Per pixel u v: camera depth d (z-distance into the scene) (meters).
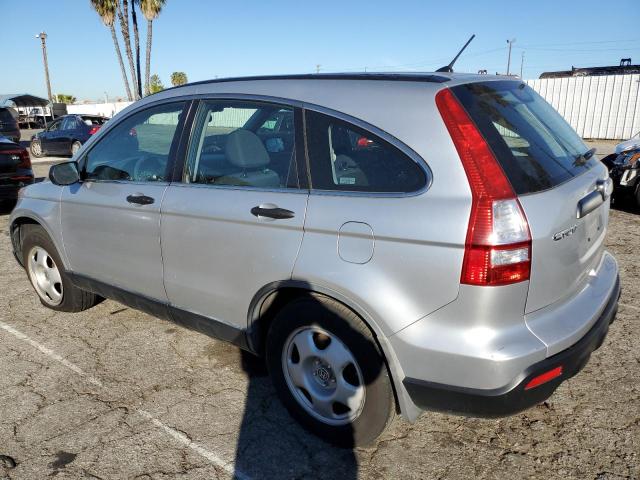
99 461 2.67
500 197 2.13
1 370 3.55
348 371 2.57
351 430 2.62
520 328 2.21
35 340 3.99
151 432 2.89
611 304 2.67
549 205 2.24
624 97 20.05
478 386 2.19
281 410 3.09
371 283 2.33
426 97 2.36
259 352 2.95
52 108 39.69
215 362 3.64
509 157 2.25
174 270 3.16
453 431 2.85
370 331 2.43
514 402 2.19
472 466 2.59
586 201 2.46
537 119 2.74
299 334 2.70
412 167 2.30
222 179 2.95
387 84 2.51
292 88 2.76
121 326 4.21
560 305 2.40
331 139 2.55
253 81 2.96
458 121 2.26
